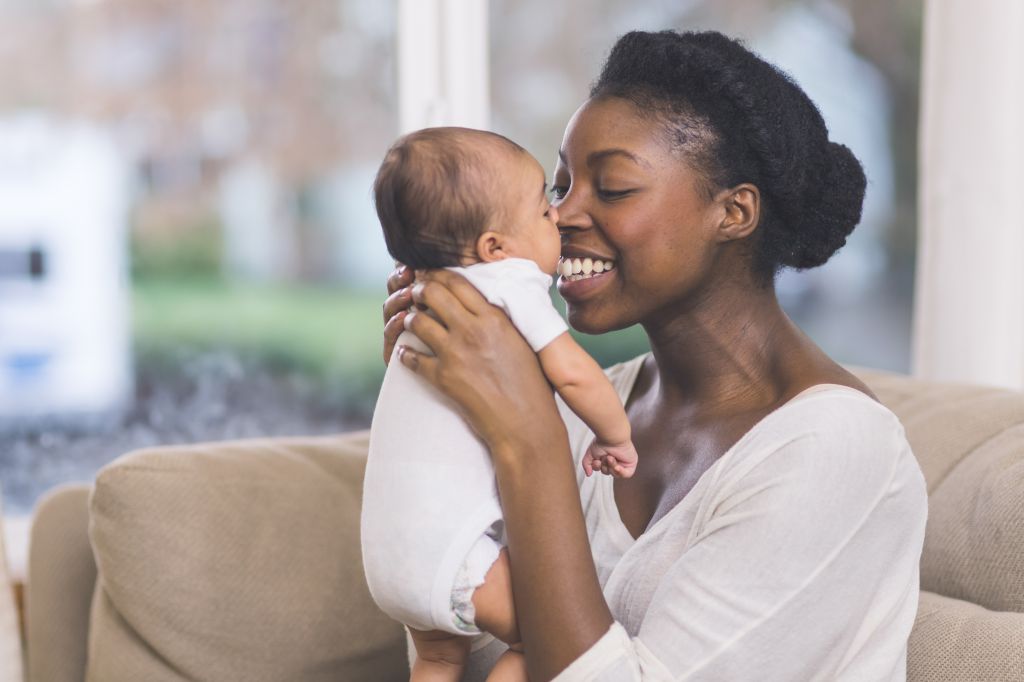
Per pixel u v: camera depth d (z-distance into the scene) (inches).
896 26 126.3
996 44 93.2
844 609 42.0
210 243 104.5
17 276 99.1
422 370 43.3
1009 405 62.6
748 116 44.6
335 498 68.8
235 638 63.9
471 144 44.0
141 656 63.9
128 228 102.0
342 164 107.6
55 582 71.2
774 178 45.5
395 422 44.2
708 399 48.3
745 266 47.2
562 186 48.6
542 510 41.4
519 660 43.8
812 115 48.2
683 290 46.1
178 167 103.5
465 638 46.7
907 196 129.6
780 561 40.6
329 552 66.7
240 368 106.3
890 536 43.1
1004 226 94.2
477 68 100.3
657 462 49.0
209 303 104.9
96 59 99.9
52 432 100.3
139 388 103.3
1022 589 52.9
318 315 108.2
